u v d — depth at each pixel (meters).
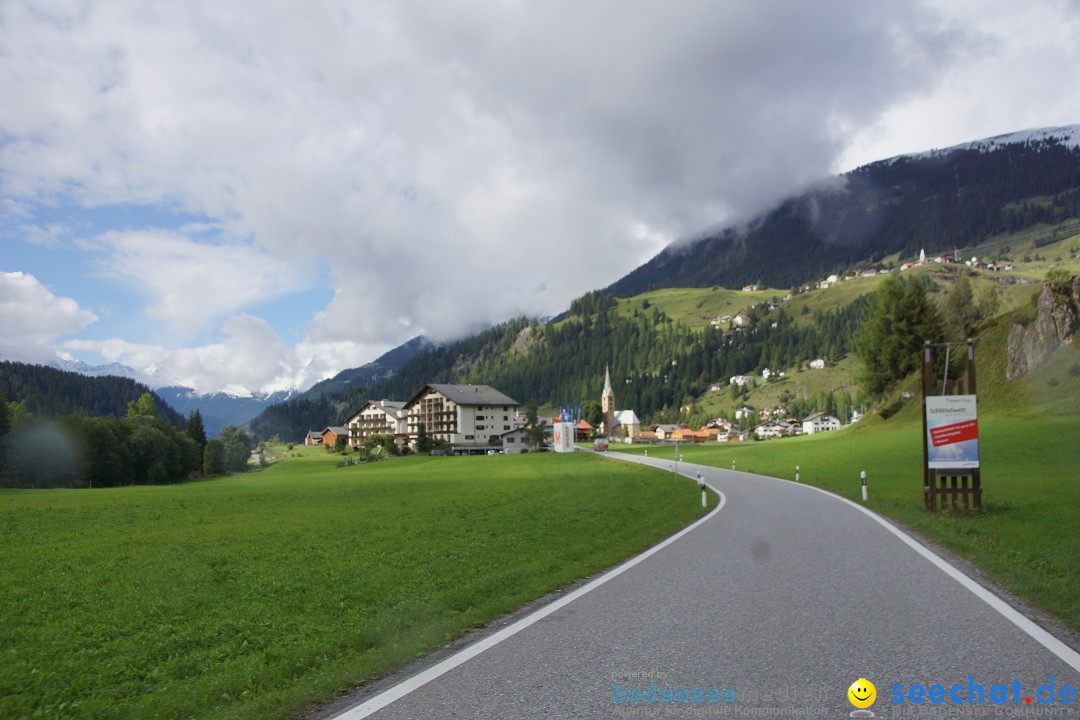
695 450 112.25
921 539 16.14
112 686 7.11
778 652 7.07
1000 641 7.30
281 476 91.75
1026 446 49.34
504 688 6.16
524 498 33.31
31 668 7.68
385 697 5.99
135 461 96.62
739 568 12.39
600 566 13.10
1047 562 12.38
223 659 7.98
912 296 83.25
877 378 86.50
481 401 164.62
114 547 18.36
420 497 35.59
